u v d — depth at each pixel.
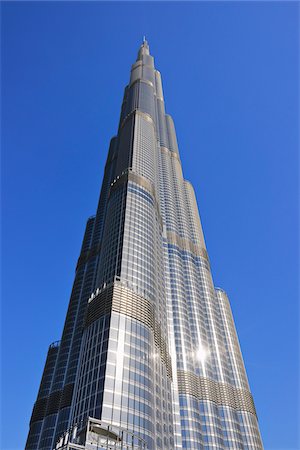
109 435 59.72
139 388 77.69
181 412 117.25
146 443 69.31
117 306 91.12
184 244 186.62
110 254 118.12
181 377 125.19
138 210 135.50
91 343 86.56
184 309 149.38
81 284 170.38
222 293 193.38
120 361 79.44
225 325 175.25
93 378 77.44
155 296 110.19
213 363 149.50
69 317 155.00
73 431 60.88
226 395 140.25
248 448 130.62
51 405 126.75
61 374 135.75
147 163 174.38
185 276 171.00
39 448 115.19
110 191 153.38
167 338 117.62
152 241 128.50
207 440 118.00
